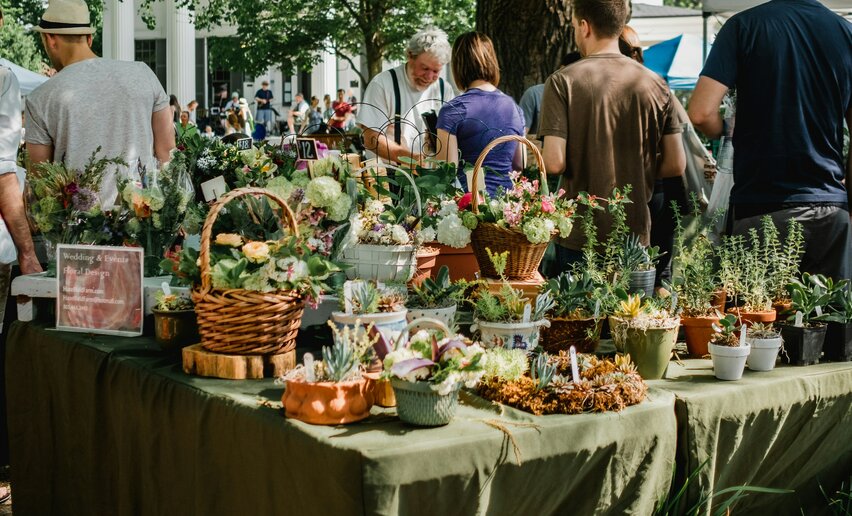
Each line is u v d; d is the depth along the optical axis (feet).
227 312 7.23
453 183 11.16
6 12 73.05
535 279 9.13
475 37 12.31
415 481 5.66
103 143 11.16
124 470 8.09
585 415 6.48
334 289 8.16
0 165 10.79
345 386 6.21
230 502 6.81
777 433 7.74
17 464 9.86
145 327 8.96
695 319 8.47
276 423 6.25
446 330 6.68
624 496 6.75
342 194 8.30
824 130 9.96
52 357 9.09
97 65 11.28
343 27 53.98
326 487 5.74
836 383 8.14
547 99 10.59
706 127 10.44
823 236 10.00
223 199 7.27
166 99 11.94
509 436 6.04
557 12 19.20
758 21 10.10
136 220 9.50
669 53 38.68
